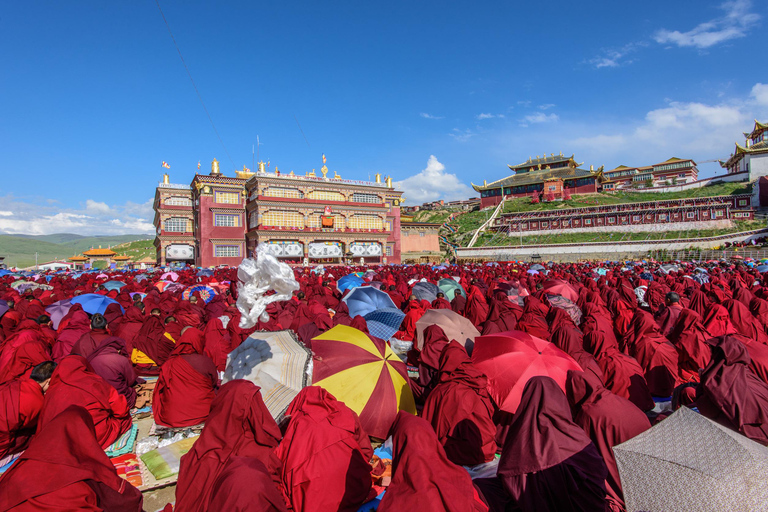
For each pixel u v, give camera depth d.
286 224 63.44
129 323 10.52
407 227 80.31
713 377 5.95
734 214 68.75
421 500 3.29
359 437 4.90
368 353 6.47
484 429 5.66
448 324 8.96
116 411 6.66
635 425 4.58
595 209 79.50
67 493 3.40
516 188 103.62
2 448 5.84
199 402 6.95
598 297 14.08
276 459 4.38
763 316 11.23
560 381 6.18
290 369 6.04
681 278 19.38
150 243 177.88
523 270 33.12
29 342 7.69
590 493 3.87
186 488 4.07
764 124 84.56
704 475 3.54
